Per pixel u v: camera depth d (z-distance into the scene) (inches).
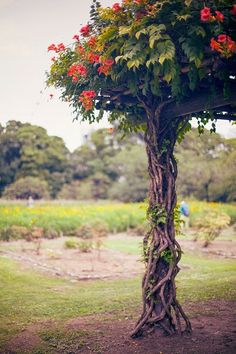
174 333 185.9
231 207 873.5
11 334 200.2
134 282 335.0
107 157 1828.2
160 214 184.7
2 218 655.1
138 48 151.7
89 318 223.5
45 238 634.2
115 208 934.4
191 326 198.7
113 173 1820.9
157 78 163.0
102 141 1867.6
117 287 315.9
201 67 155.8
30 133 1759.4
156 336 183.6
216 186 1131.3
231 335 185.3
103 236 681.6
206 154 1223.5
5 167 1761.8
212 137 1194.0
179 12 148.7
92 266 388.8
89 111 195.5
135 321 212.8
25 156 1749.5
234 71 159.8
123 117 224.4
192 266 396.8
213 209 812.0
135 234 693.3
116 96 193.6
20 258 437.1
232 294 265.1
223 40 134.8
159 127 189.9
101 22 180.1
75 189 1758.1
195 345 173.5
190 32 144.5
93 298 275.6
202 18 136.4
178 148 1231.5
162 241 184.1
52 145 1809.8
